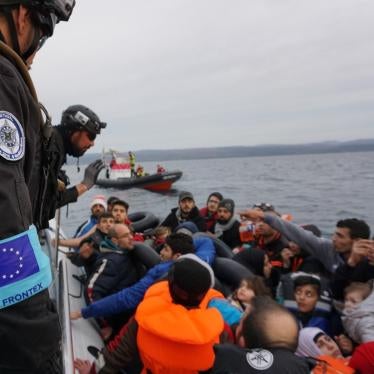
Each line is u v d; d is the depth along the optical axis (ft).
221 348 5.35
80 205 62.03
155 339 6.27
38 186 3.30
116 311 9.62
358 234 11.23
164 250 10.92
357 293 9.21
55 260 7.55
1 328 2.13
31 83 2.65
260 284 10.06
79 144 5.87
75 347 8.82
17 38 2.76
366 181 89.81
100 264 11.02
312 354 8.52
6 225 2.14
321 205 53.62
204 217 23.63
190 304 6.42
